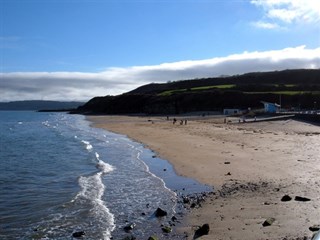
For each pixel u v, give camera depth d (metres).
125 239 11.60
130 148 37.62
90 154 34.41
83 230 12.79
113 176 22.48
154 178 21.36
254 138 38.97
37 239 12.06
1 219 14.27
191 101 123.19
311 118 58.91
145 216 14.02
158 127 65.69
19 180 22.55
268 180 18.52
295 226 11.55
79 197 17.30
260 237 10.85
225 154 28.36
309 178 18.50
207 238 11.16
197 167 23.75
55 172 25.30
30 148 41.91
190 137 44.12
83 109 199.88
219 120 74.88
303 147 30.50
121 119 107.00
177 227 12.48
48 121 120.50
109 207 15.52
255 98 110.25
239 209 13.78
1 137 58.03
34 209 15.60
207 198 15.87
